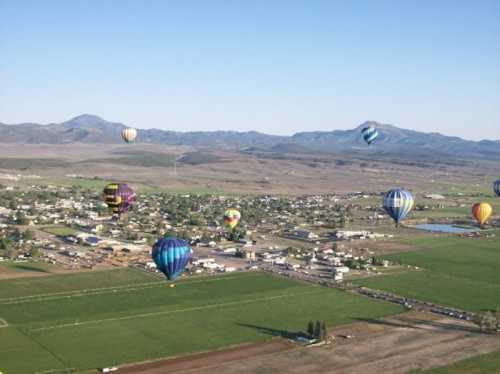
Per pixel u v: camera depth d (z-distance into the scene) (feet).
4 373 370.94
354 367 391.24
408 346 433.48
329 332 462.60
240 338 445.78
